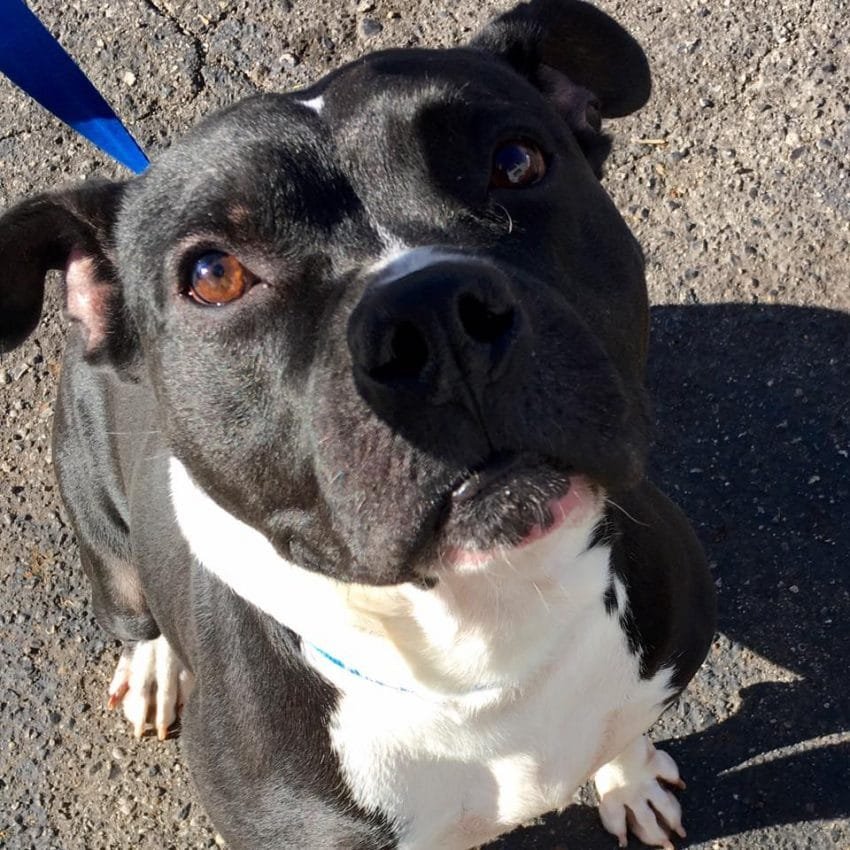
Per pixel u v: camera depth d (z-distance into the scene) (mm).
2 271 396
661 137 655
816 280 611
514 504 298
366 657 373
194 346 343
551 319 296
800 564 564
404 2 711
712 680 552
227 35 725
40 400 672
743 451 588
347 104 336
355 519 302
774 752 533
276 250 329
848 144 633
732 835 522
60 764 587
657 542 430
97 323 408
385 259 320
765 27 665
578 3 418
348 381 298
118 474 519
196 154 344
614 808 526
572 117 425
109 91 729
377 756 397
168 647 587
